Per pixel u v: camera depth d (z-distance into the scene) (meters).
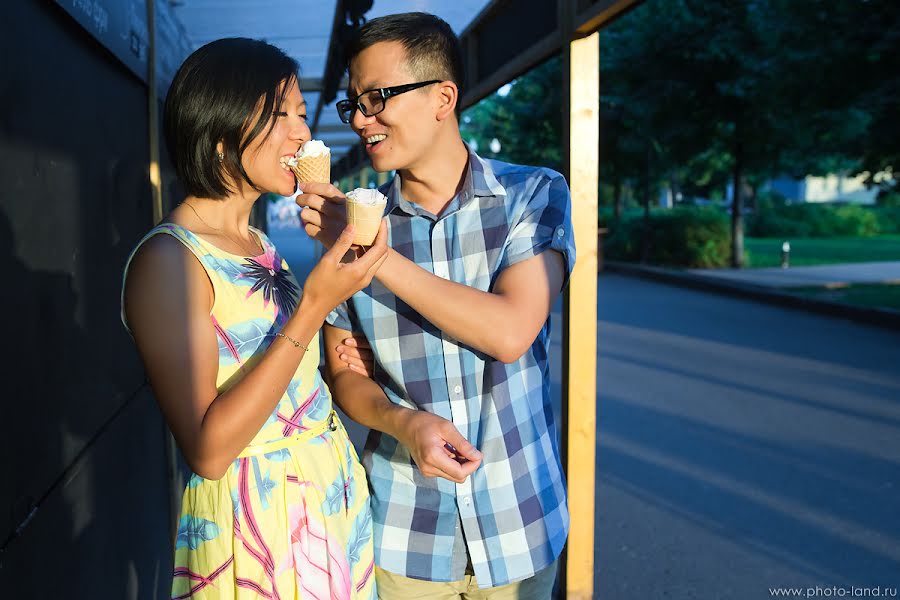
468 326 1.58
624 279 18.91
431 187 1.82
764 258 21.64
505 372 1.80
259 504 1.48
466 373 1.79
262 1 5.09
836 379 7.36
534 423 1.86
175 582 1.55
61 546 1.62
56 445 1.63
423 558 1.83
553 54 3.37
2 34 1.42
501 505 1.80
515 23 4.01
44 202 1.64
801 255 22.97
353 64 1.72
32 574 1.42
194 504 1.50
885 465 4.94
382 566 1.85
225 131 1.44
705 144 18.12
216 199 1.53
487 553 1.81
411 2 5.10
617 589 3.38
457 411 1.79
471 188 1.76
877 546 3.79
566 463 3.13
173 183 4.03
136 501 2.51
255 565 1.46
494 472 1.79
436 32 1.70
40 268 1.59
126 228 2.62
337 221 1.46
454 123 1.81
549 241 1.73
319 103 10.07
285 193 1.56
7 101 1.43
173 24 4.11
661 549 3.77
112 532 2.11
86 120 2.09
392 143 1.72
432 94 1.71
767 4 13.84
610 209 32.12
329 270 1.30
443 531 1.83
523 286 1.71
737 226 19.61
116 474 2.22
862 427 5.77
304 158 1.47
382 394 1.82
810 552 3.74
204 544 1.48
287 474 1.52
